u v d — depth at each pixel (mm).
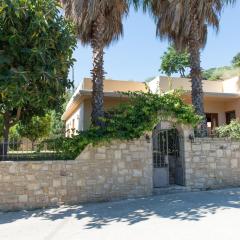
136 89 17375
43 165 9172
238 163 11500
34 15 8734
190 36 12961
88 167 9570
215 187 11031
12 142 9406
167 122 10938
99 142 9641
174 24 12586
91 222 7273
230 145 11461
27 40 8750
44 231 6770
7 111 11430
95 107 11445
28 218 7973
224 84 18578
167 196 9898
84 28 12250
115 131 9773
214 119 18312
